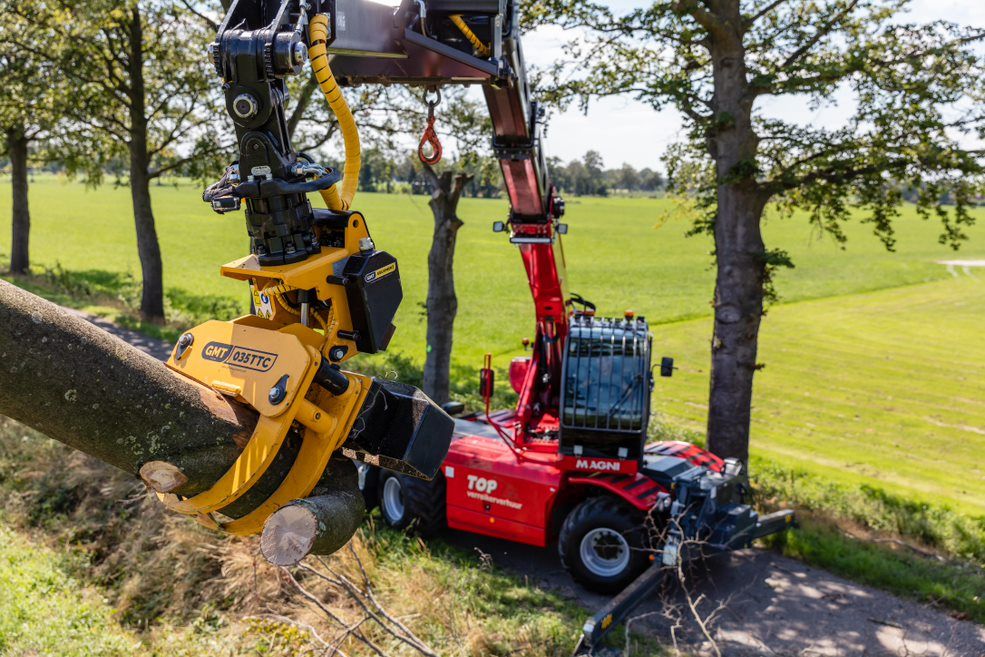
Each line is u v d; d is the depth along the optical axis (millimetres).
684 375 28203
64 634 8148
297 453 3125
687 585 10383
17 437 12578
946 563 11844
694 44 13344
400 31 4191
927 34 12070
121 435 2869
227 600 9250
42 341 2691
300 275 3045
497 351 29609
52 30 19391
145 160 23750
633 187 197750
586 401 10094
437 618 8766
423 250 57094
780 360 31703
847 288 51406
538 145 8125
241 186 2969
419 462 3484
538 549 11352
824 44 13031
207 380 3146
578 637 8672
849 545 11766
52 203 90438
